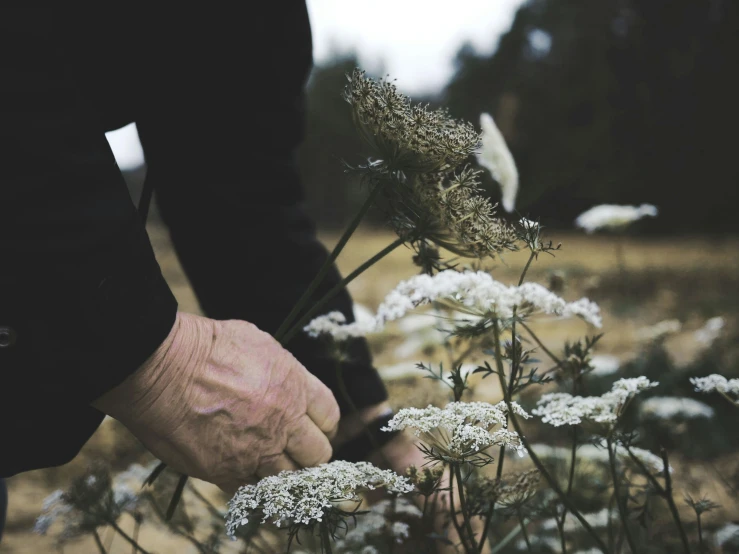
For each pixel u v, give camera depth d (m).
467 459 0.51
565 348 0.60
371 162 0.52
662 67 9.30
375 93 0.50
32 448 0.46
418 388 0.98
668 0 9.15
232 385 0.50
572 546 0.75
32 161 0.43
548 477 0.50
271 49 0.66
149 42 0.62
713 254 5.90
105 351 0.45
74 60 0.61
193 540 0.72
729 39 8.91
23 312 0.44
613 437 0.57
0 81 0.43
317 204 13.43
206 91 0.66
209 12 0.63
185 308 3.06
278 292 0.70
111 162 0.47
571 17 10.12
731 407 1.27
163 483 0.76
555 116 9.66
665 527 0.78
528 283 0.50
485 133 0.60
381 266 5.26
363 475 0.48
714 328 1.47
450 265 0.56
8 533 1.06
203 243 0.70
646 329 1.34
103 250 0.45
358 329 0.64
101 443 1.25
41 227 0.43
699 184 8.81
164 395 0.49
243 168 0.69
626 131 9.17
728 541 0.70
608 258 5.34
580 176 8.84
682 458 1.06
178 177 0.69
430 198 0.51
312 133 13.70
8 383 0.44
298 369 0.53
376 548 0.68
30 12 0.43
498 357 0.49
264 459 0.52
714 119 8.86
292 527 0.47
